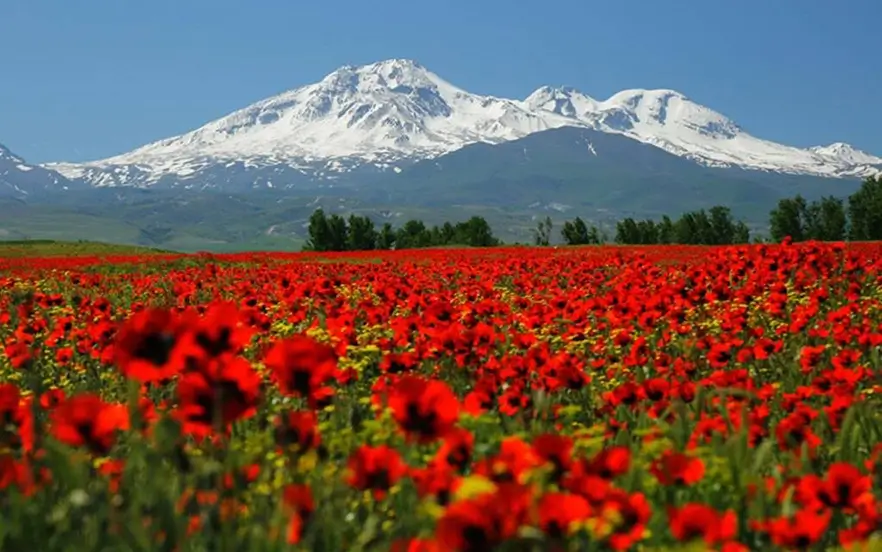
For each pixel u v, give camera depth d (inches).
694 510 143.3
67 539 143.9
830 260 660.7
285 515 145.9
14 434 186.2
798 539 149.8
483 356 326.0
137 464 173.0
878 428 243.8
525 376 284.2
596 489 142.6
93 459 191.5
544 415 229.3
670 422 256.5
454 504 118.0
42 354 410.3
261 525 147.3
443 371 307.9
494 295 669.3
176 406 229.0
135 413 180.4
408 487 174.2
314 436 179.3
